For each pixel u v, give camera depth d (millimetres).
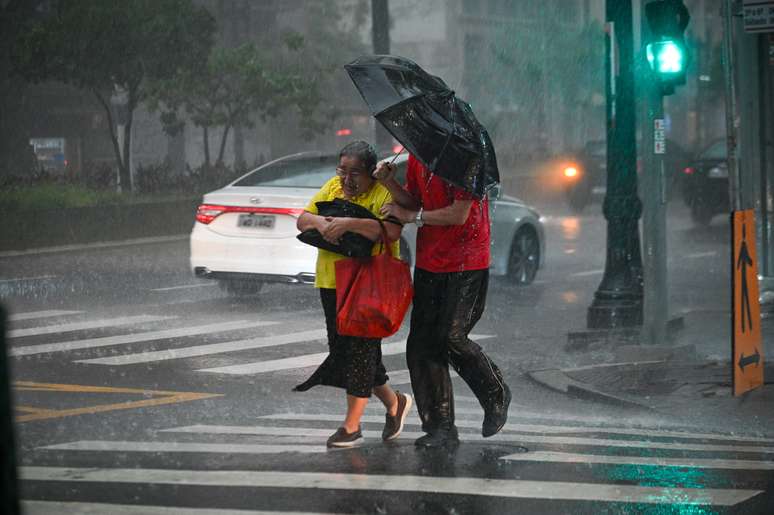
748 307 17125
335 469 11242
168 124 55469
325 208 12266
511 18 107750
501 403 12461
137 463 11570
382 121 11750
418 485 10578
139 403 15727
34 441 12820
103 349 20766
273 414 14961
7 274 32938
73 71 50375
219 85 54750
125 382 17594
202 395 16500
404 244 26734
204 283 30688
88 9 49281
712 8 102375
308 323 24078
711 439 13500
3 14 60062
